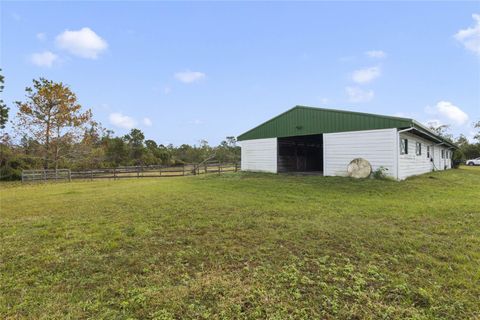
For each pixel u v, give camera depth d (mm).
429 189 8797
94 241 4238
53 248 3969
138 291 2719
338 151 12141
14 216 6094
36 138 22188
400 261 3289
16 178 19812
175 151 46344
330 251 3635
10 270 3266
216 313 2342
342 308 2373
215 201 7191
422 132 11945
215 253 3662
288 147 17625
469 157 40625
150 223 5164
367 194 8125
